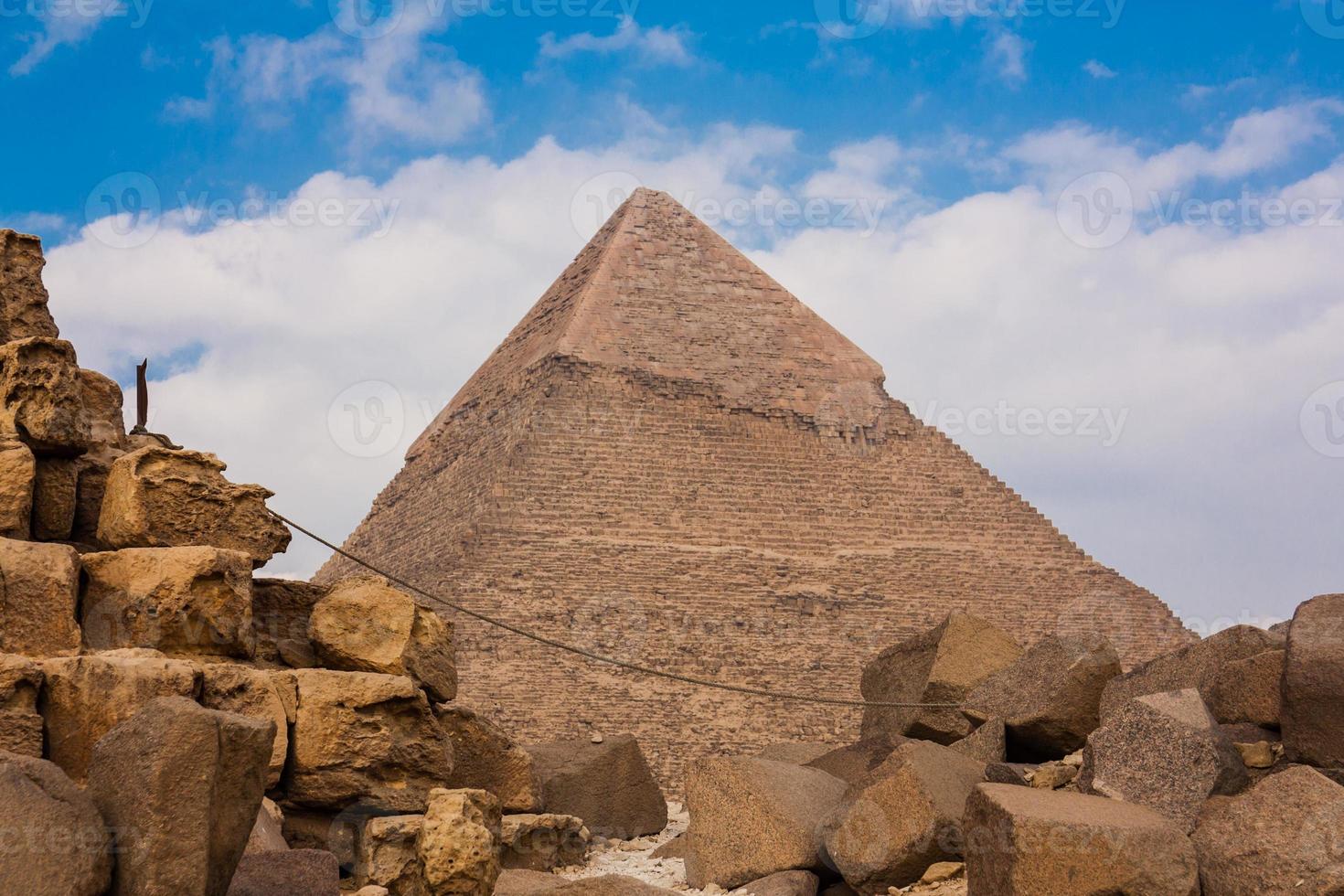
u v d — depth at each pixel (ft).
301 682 71.00
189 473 75.20
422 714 73.41
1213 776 65.51
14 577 66.08
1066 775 75.20
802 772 79.36
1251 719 72.84
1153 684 80.38
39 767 50.42
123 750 50.93
